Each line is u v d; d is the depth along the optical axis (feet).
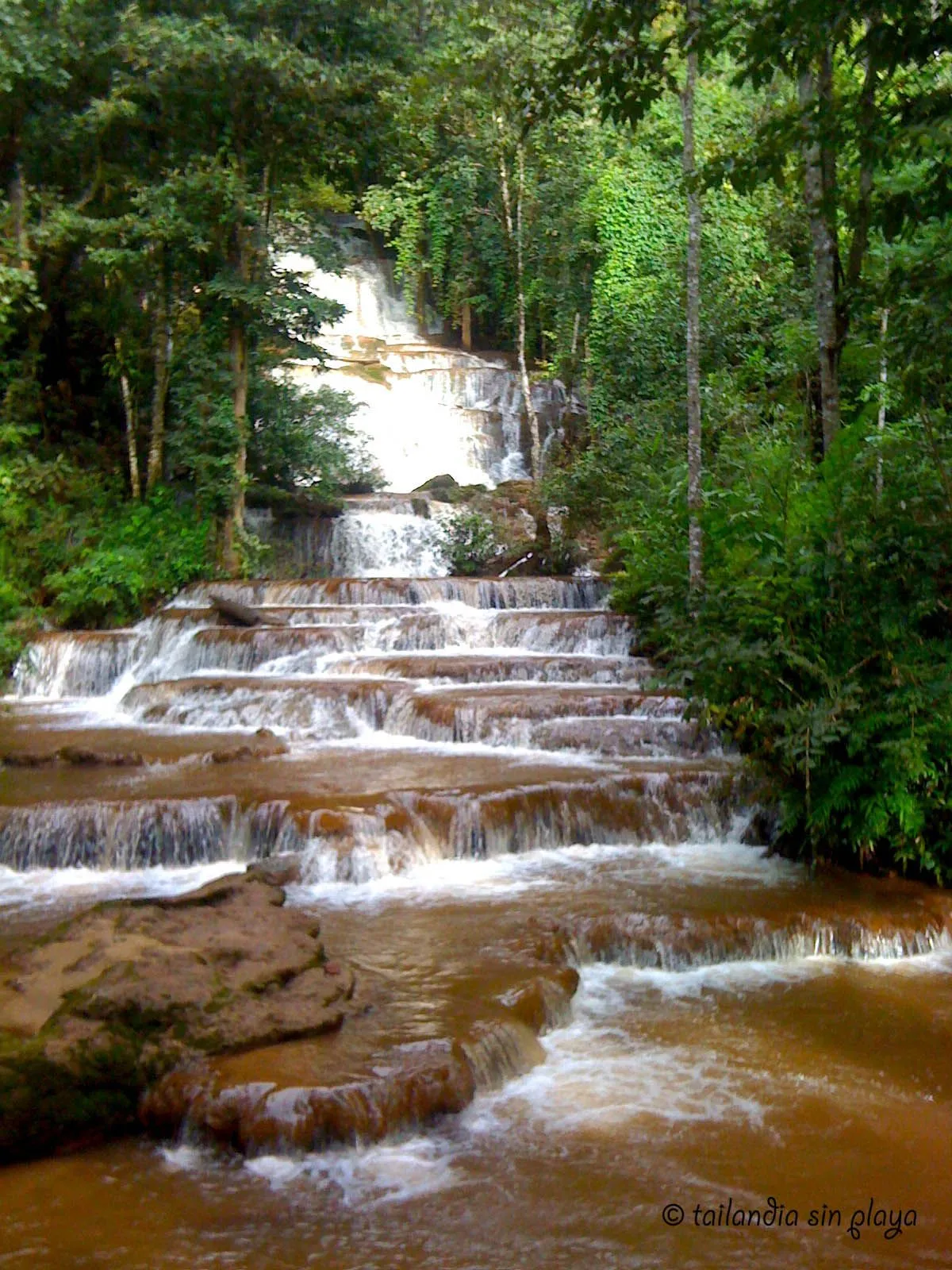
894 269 24.95
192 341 67.92
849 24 19.89
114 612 59.52
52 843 28.76
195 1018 17.47
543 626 50.96
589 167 82.43
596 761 35.04
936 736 25.95
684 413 67.26
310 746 38.70
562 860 29.07
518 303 80.53
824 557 27.58
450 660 46.83
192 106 65.21
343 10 65.05
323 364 74.64
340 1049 17.39
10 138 65.21
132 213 67.00
